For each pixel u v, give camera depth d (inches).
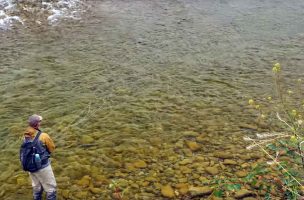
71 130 415.5
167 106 477.1
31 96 496.4
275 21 899.4
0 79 543.2
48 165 276.7
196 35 783.1
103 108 468.4
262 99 499.8
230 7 1039.0
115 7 1015.0
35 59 624.1
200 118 446.9
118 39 742.5
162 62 629.6
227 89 531.2
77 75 565.3
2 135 403.5
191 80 560.7
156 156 367.6
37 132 270.8
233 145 387.2
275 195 301.0
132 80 554.9
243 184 318.3
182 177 333.1
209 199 303.7
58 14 906.1
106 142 392.2
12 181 328.5
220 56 665.6
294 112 286.0
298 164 339.0
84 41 723.4
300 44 736.3
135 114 454.9
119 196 289.4
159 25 851.4
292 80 564.1
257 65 626.5
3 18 847.1
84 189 316.8
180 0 1122.7
